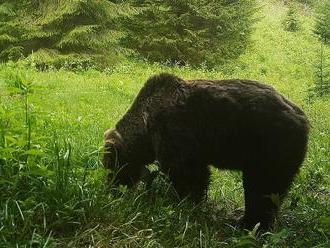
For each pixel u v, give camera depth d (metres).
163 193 5.64
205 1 20.31
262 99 5.26
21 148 4.60
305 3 38.28
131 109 5.93
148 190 5.52
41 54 17.17
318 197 6.50
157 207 5.05
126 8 18.75
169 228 4.78
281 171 5.23
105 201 4.79
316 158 8.10
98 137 7.43
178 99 5.55
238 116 5.28
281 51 26.86
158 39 19.81
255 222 5.38
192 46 20.22
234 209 6.18
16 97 8.80
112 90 14.04
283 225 5.52
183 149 5.49
